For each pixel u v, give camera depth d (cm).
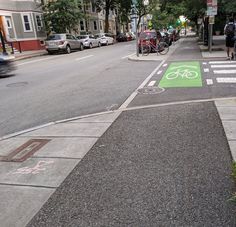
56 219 327
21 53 2894
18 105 870
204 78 1062
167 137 530
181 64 1445
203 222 307
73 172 428
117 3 5150
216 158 440
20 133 614
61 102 863
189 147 482
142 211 330
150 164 435
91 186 388
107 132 577
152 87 975
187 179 388
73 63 1867
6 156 502
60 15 3209
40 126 651
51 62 2033
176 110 691
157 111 695
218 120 597
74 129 610
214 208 327
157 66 1460
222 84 945
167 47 2147
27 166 457
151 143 509
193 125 580
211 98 785
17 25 3209
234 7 1764
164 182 385
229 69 1204
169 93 876
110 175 412
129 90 955
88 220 322
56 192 379
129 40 5344
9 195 379
